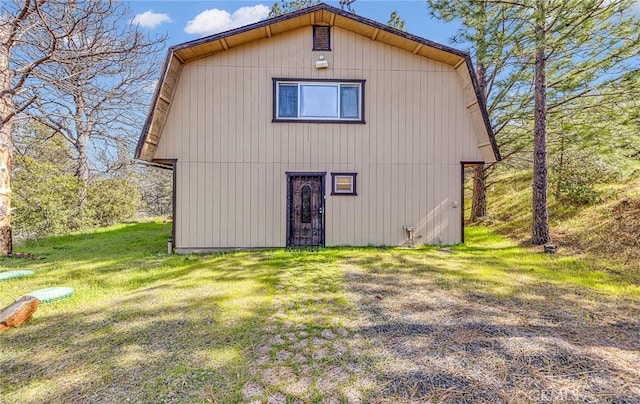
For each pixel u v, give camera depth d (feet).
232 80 23.76
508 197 37.24
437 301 12.38
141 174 65.16
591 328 9.85
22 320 10.41
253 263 19.11
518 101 30.22
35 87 23.15
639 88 22.48
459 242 24.97
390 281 15.17
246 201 23.93
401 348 8.67
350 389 6.89
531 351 8.41
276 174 24.13
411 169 24.84
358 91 24.76
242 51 23.84
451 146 25.00
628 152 24.20
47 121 38.78
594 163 27.30
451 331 9.70
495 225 30.68
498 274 16.21
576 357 8.11
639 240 18.88
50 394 6.88
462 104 25.08
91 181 46.75
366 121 24.61
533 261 18.89
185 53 22.53
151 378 7.39
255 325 10.29
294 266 18.29
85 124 39.17
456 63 24.47
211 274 16.71
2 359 8.33
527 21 21.38
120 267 18.49
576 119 26.91
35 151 44.83
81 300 12.83
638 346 8.69
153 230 38.83
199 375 7.48
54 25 22.34
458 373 7.45
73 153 48.62
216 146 23.68
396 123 24.75
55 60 21.98
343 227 24.58
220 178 23.72
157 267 18.44
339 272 16.90
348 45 24.53
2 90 22.50
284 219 24.18
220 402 6.49
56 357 8.40
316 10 22.66
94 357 8.37
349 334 9.59
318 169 24.39
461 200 24.97
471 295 13.05
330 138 24.47
